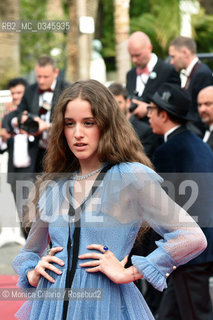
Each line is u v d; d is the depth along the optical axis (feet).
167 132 22.59
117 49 58.90
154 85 30.30
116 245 13.69
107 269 13.39
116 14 58.85
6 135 30.60
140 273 13.57
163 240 14.33
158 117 22.68
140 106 27.68
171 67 30.71
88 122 14.06
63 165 14.93
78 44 48.85
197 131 28.99
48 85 31.12
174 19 95.30
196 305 21.58
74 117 14.05
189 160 21.44
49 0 73.31
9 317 22.26
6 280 22.56
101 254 13.51
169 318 23.18
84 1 49.16
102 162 14.32
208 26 107.24
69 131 14.26
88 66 49.06
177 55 33.22
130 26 100.83
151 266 13.64
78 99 14.02
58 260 13.79
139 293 14.28
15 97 34.96
